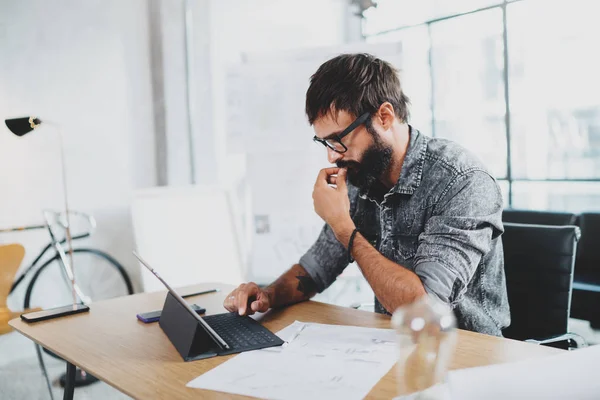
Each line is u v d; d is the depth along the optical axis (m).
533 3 4.08
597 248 3.25
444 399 0.65
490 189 1.25
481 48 4.34
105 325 1.28
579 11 4.17
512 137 4.26
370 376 0.87
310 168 3.51
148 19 3.82
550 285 1.41
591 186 4.93
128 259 3.75
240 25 4.17
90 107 3.58
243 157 4.22
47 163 3.41
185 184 3.98
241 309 1.25
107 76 3.65
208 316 1.27
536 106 4.34
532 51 4.18
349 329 1.13
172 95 3.89
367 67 1.25
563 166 4.82
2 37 3.24
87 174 3.57
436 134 4.69
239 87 3.54
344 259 1.46
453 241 1.18
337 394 0.81
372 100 1.24
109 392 2.46
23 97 3.32
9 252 2.92
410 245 1.35
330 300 4.19
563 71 4.24
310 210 3.54
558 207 4.84
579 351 0.62
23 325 1.32
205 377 0.91
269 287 1.36
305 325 1.18
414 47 4.71
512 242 1.49
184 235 3.48
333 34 4.75
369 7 4.91
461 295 1.18
